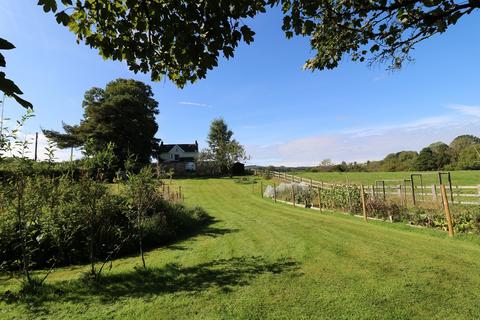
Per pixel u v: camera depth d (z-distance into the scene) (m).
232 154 52.38
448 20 3.56
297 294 4.64
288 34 3.88
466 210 9.68
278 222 12.20
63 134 42.66
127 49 3.28
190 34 3.01
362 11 4.11
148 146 47.88
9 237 5.90
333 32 4.75
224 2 2.85
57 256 6.90
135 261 7.38
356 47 4.96
